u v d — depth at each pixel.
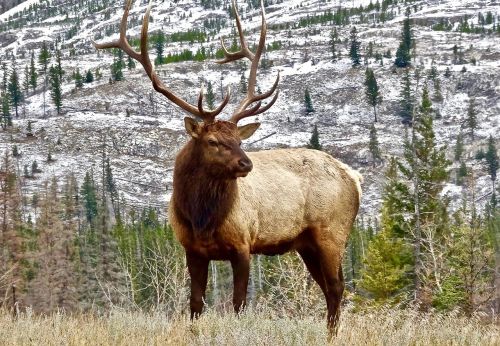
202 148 35.88
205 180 35.78
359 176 43.69
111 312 39.59
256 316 32.41
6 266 136.75
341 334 34.59
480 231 106.75
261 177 39.72
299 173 41.41
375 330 36.16
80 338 29.92
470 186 120.12
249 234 37.59
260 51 43.56
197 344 28.92
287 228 40.03
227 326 30.66
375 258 143.00
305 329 30.12
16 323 33.31
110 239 193.25
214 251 36.69
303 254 42.62
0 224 148.88
